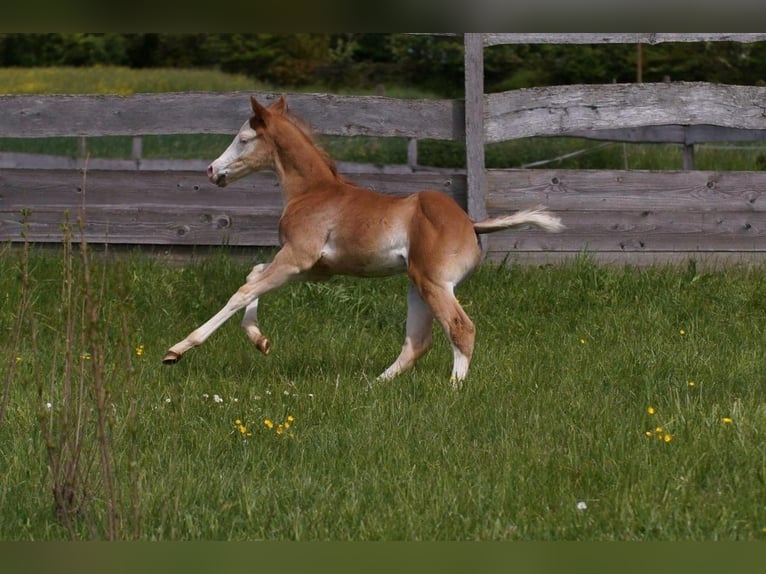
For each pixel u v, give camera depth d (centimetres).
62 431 648
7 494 686
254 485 701
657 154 2248
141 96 1377
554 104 1377
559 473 712
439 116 1377
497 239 1398
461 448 762
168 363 971
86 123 1380
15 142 2573
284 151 1036
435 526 636
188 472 714
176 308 1249
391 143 2531
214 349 1105
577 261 1359
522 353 1070
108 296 1224
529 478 701
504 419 830
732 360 1023
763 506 651
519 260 1402
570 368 998
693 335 1141
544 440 779
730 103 1397
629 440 765
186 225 1403
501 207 1388
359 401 888
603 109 1382
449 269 951
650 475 694
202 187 1402
